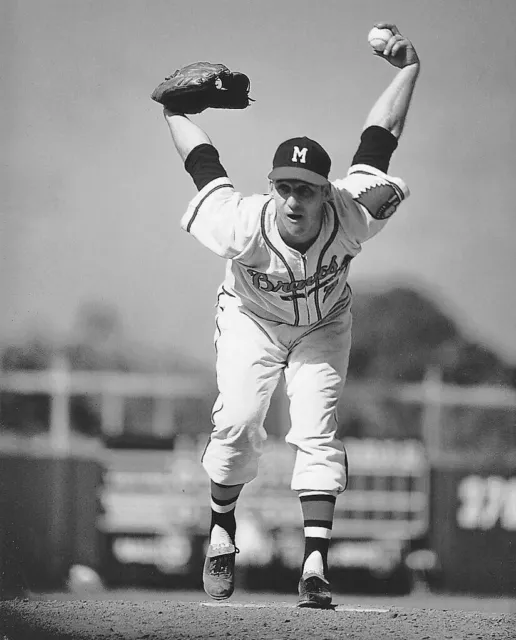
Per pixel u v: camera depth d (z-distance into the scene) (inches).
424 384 1648.6
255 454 665.0
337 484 651.5
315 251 605.6
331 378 650.2
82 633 676.7
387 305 2664.9
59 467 1408.7
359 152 636.1
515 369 2513.5
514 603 1427.2
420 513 1465.3
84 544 1401.3
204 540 1419.8
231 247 602.9
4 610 735.1
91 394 1663.4
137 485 1422.2
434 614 726.5
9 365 2395.4
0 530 1387.8
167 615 719.7
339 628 669.9
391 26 657.0
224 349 651.5
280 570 1401.3
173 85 654.5
